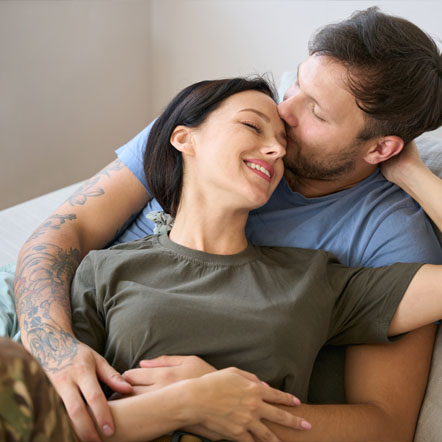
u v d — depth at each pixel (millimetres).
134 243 1139
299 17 2197
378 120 1133
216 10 2432
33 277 1121
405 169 1218
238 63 2457
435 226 1246
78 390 888
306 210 1252
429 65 1126
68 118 2516
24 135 2373
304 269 1103
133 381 925
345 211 1237
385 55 1088
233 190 1054
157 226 1226
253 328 982
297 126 1171
